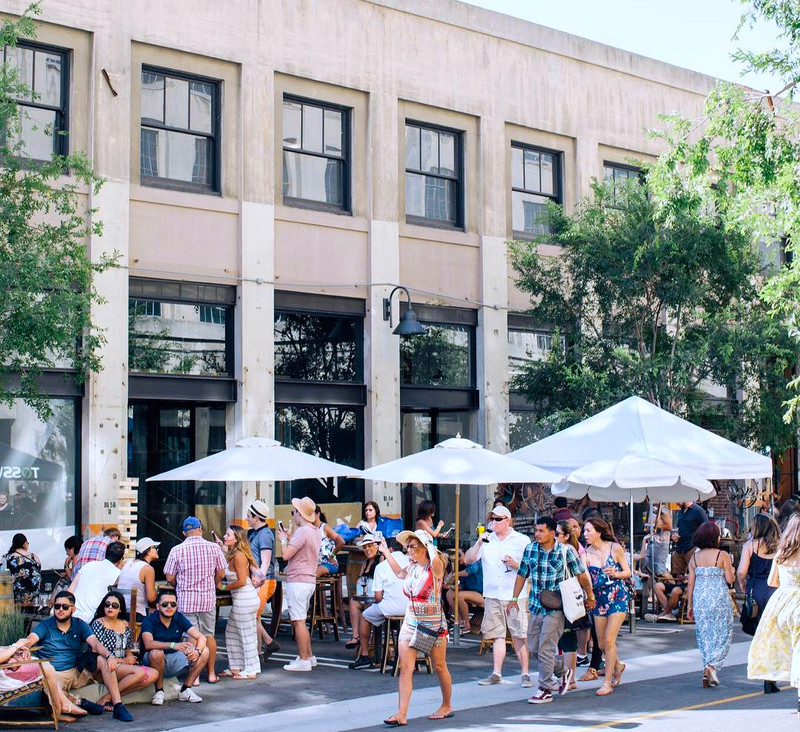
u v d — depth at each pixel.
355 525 21.94
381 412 22.02
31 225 16.59
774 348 21.41
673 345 21.91
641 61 27.06
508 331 24.31
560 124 25.41
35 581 16.11
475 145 24.09
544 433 24.86
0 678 11.35
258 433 20.33
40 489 18.23
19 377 17.64
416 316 22.05
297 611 14.37
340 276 21.83
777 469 30.08
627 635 17.23
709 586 13.09
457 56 23.78
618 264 21.86
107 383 18.64
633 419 17.14
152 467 20.20
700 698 12.28
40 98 16.80
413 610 11.32
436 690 13.00
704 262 21.69
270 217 20.84
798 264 18.66
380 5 22.62
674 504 24.52
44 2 18.44
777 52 18.55
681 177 19.52
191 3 20.14
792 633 10.76
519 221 24.80
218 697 12.75
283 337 21.20
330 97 21.95
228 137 20.61
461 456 15.43
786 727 10.45
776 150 18.61
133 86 19.53
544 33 25.27
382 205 22.36
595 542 13.16
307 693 12.92
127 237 19.08
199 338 20.17
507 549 13.40
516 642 13.29
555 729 10.73
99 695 12.07
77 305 15.01
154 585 13.84
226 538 14.04
